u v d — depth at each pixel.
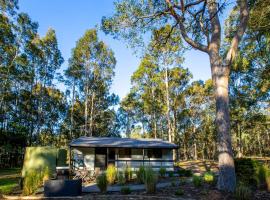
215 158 45.38
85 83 35.31
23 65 29.33
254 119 26.53
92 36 33.94
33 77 32.22
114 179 14.57
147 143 21.44
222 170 10.08
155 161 21.53
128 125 45.00
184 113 36.84
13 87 32.00
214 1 10.81
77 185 10.93
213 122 40.47
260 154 51.66
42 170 14.02
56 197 10.29
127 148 21.59
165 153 21.97
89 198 9.90
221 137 10.34
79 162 21.00
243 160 12.47
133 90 34.12
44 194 10.68
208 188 10.66
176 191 10.45
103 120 38.81
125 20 12.10
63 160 19.86
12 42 26.19
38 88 33.97
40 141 35.75
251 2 12.23
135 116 43.22
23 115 33.50
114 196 10.20
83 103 38.03
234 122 29.75
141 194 10.59
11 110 32.81
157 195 10.15
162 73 29.44
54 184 10.74
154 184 10.84
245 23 10.81
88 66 34.38
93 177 16.22
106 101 38.75
